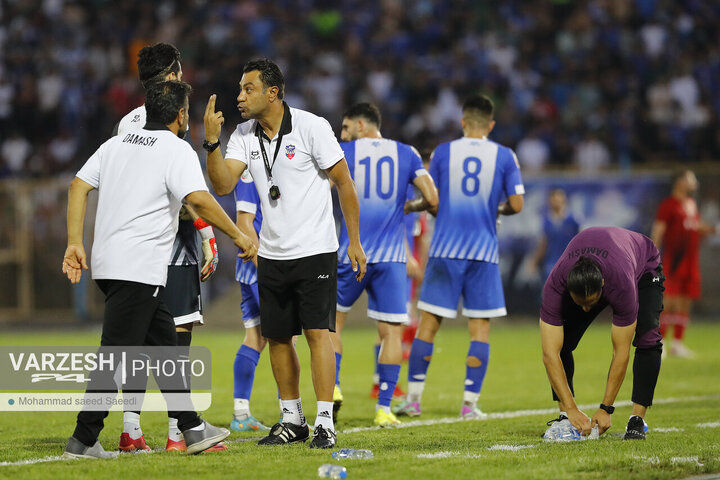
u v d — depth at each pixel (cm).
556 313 2009
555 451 1898
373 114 2620
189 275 2023
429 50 8256
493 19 8281
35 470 1678
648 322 2073
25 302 6681
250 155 2005
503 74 7862
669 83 7588
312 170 1970
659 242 4434
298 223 1958
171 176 1786
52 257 6656
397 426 2403
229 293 6353
